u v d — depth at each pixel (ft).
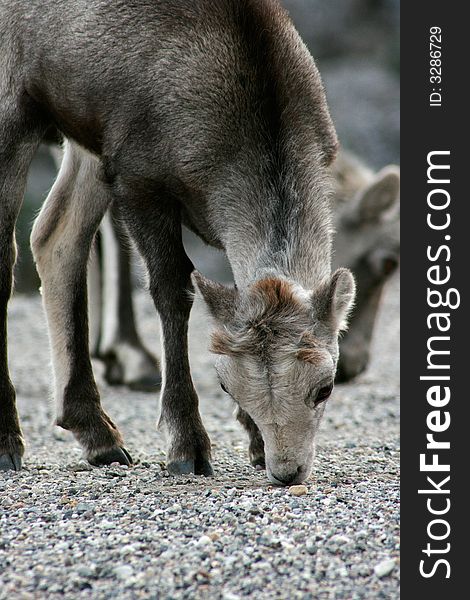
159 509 75.97
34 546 69.10
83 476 90.58
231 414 134.21
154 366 152.87
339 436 114.21
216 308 79.82
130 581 62.95
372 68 389.39
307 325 78.48
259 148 88.84
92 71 92.58
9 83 97.55
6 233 97.25
